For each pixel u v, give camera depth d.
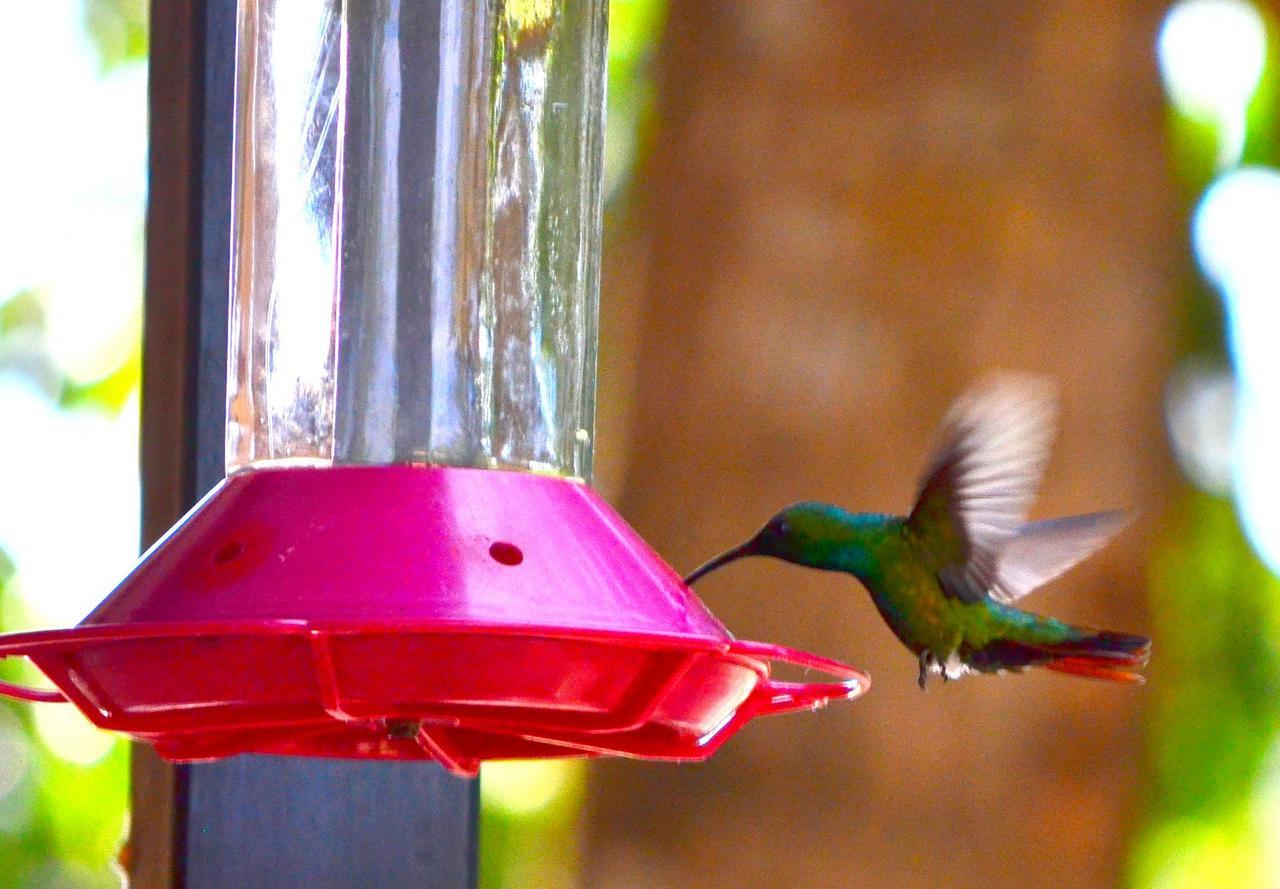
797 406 10.95
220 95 6.60
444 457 6.35
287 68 6.63
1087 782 10.74
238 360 6.51
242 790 6.35
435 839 6.50
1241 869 14.15
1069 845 10.63
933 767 10.65
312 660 4.97
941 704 10.70
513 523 5.43
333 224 6.46
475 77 6.71
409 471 5.52
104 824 14.59
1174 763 13.84
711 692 5.51
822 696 5.91
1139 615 11.18
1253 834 14.09
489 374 6.56
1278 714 13.88
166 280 6.80
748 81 11.30
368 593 5.06
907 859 10.57
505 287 6.68
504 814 15.30
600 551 5.50
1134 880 10.88
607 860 10.83
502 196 6.74
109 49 15.69
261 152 6.60
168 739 5.60
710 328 11.17
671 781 10.83
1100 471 11.01
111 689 5.19
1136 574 11.13
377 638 4.92
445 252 6.51
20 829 14.48
